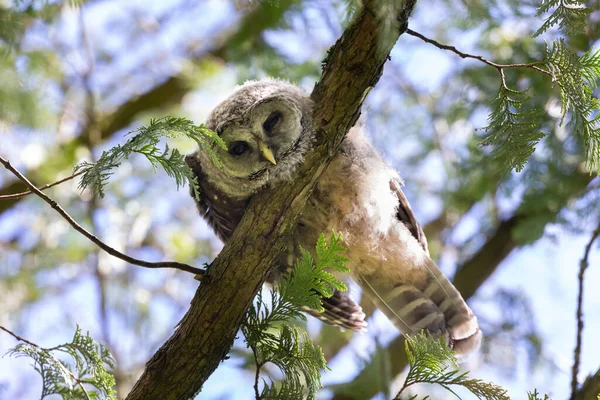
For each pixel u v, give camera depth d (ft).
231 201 27.94
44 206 39.45
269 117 25.38
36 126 22.62
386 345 33.81
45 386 19.03
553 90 34.32
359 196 26.53
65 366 20.94
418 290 30.35
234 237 20.34
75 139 41.73
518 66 19.42
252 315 20.65
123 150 17.02
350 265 29.81
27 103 21.34
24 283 40.34
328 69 20.42
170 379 20.08
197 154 28.30
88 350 19.60
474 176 38.55
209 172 27.50
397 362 36.91
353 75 20.01
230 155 25.86
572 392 24.30
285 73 34.94
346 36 19.90
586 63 19.63
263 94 26.18
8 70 20.35
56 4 20.97
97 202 40.16
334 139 20.63
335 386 29.86
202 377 20.36
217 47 44.19
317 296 19.98
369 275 30.25
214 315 19.99
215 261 20.29
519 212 37.37
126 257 18.83
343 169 26.04
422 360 19.02
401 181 29.76
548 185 35.76
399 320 30.78
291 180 20.67
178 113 41.55
